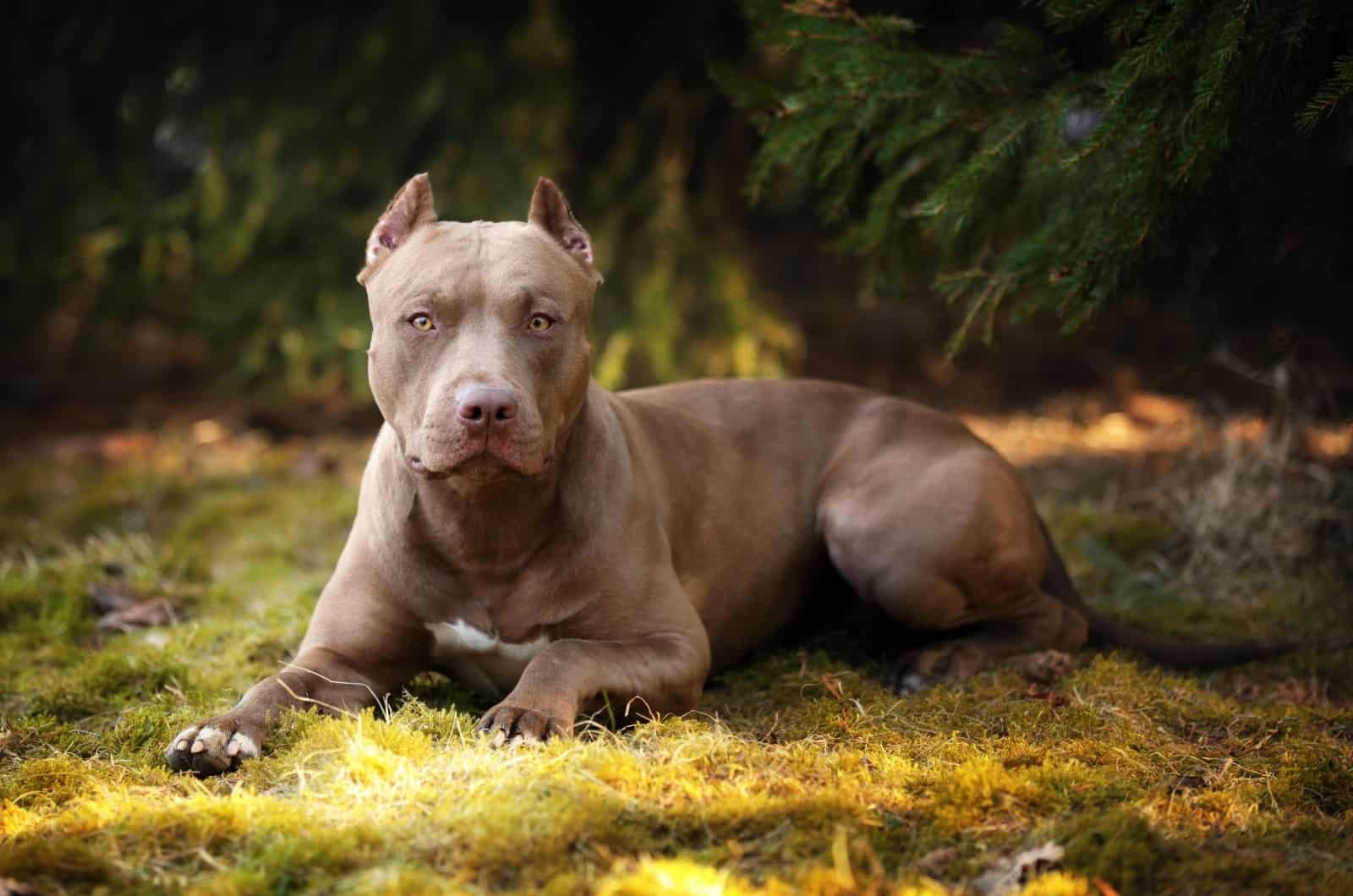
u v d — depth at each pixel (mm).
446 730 4129
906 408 5559
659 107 11320
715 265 10859
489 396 3914
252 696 4195
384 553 4441
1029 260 5410
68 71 11211
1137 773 4020
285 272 10734
